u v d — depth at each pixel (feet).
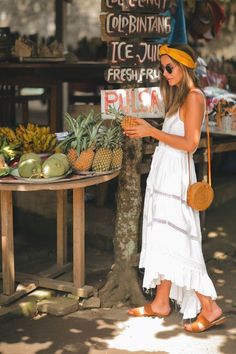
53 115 22.13
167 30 14.12
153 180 12.44
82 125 13.24
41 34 32.73
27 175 12.28
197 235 12.39
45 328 13.00
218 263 17.04
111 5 13.24
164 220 12.16
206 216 19.90
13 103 21.50
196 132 11.79
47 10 32.68
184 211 12.17
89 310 13.93
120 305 14.16
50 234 18.69
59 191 15.16
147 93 13.66
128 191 14.10
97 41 32.30
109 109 13.55
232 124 17.46
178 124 12.04
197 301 12.69
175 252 12.10
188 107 11.78
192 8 21.11
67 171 12.68
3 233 13.43
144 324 13.23
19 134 14.24
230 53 28.45
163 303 13.25
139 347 12.23
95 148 13.23
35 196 18.80
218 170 22.86
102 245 17.34
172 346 12.28
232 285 15.62
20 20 33.09
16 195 19.11
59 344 12.30
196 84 12.08
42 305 13.64
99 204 18.39
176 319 13.50
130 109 13.67
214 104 17.70
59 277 15.14
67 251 17.24
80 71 22.65
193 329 12.77
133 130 12.10
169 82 12.01
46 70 22.08
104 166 13.07
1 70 22.02
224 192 21.12
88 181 12.62
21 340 12.44
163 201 12.17
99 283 15.06
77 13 33.47
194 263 12.23
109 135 13.24
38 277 14.70
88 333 12.80
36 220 18.90
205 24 21.40
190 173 12.27
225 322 13.35
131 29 13.47
